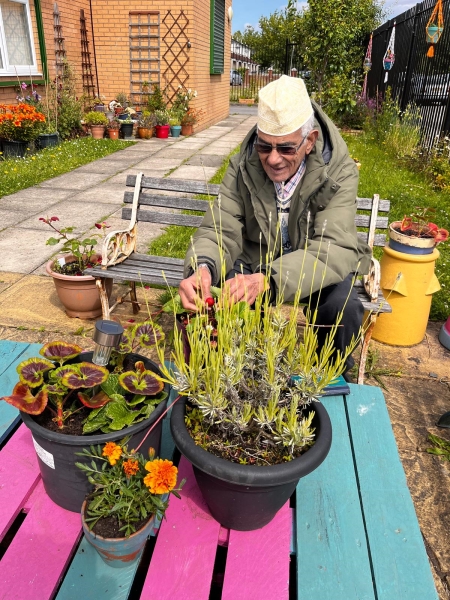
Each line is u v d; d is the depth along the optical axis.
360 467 1.79
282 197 2.22
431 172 7.52
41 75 9.23
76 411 1.53
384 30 13.02
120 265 2.95
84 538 1.51
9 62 8.55
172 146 9.67
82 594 1.36
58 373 1.47
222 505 1.44
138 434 1.48
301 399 1.46
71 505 1.57
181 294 1.73
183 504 1.62
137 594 1.65
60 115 9.50
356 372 2.84
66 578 1.40
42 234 4.77
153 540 1.68
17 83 8.48
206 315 1.44
